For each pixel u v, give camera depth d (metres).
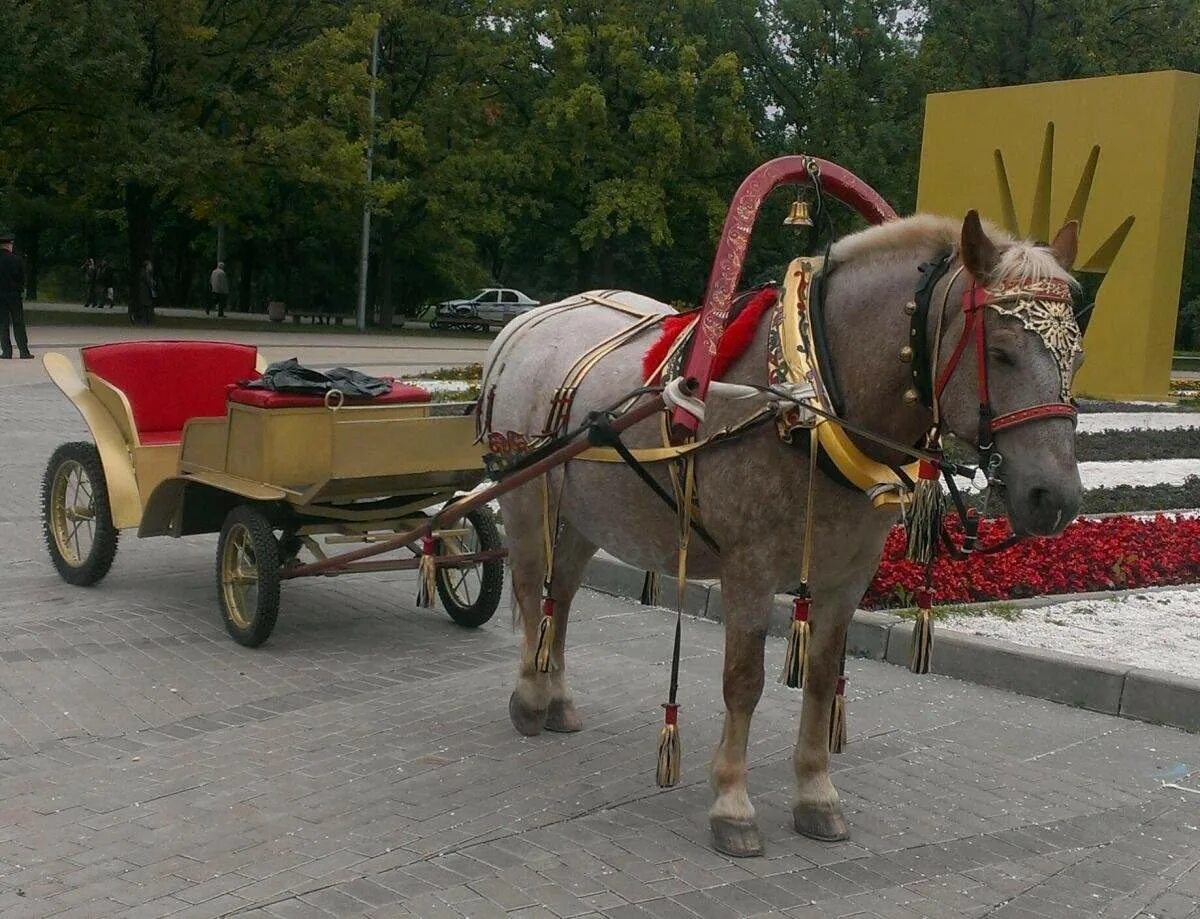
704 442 4.44
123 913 4.01
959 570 8.45
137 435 7.84
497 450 5.67
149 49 31.03
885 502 4.03
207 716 6.01
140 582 8.54
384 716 6.05
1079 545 9.21
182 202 34.25
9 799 4.97
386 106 37.97
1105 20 36.06
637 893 4.24
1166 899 4.33
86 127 31.02
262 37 34.44
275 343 29.55
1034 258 3.80
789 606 7.60
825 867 4.52
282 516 7.23
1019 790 5.32
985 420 3.80
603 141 38.12
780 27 40.69
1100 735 6.05
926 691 6.69
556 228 45.12
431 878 4.31
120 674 6.59
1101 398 21.52
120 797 5.00
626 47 37.47
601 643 7.40
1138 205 20.64
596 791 5.16
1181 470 14.17
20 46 27.14
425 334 38.94
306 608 8.09
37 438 14.07
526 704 5.79
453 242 40.94
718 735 5.88
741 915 4.11
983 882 4.43
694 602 8.06
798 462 4.25
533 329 5.88
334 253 48.09
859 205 5.04
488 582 7.45
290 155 32.16
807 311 4.35
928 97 23.55
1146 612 8.07
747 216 4.63
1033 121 21.80
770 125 41.88
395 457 6.98
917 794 5.25
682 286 47.72
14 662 6.70
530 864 4.44
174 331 31.70
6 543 9.51
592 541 5.41
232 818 4.80
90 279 46.03
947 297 3.98
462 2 38.81
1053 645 7.18
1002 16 37.00
